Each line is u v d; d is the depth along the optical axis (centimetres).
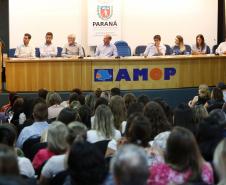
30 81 1121
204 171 322
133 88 1148
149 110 518
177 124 533
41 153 450
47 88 1126
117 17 1509
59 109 726
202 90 866
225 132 454
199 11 1566
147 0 1538
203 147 385
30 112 725
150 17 1544
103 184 293
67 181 345
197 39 1275
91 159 269
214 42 1569
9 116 779
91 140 497
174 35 1559
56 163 408
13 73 1117
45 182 411
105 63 1134
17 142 579
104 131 498
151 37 1550
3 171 240
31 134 570
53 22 1495
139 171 236
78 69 1130
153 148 393
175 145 320
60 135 427
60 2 1494
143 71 1148
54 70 1123
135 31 1538
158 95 1150
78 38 1512
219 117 496
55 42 1500
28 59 1117
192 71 1177
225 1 1574
